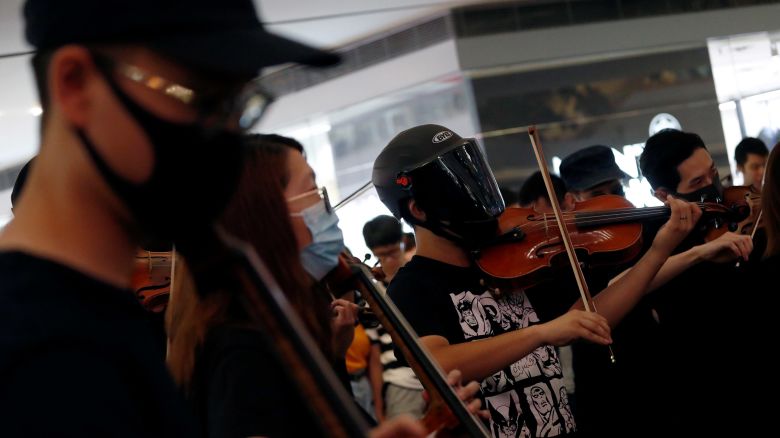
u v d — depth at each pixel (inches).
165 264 92.6
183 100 35.9
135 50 35.8
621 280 113.3
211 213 37.5
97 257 37.1
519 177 343.6
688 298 126.0
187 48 35.3
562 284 111.2
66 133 36.7
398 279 100.0
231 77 36.5
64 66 35.8
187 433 38.4
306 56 36.0
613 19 356.5
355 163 342.3
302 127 337.1
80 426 32.8
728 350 124.3
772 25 370.6
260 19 37.7
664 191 140.9
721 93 362.3
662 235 114.0
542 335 94.0
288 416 50.1
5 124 261.3
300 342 38.1
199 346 54.2
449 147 101.5
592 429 130.0
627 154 351.3
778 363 122.5
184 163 36.1
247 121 37.5
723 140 361.4
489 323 99.7
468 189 100.8
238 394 49.9
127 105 35.7
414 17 337.1
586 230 116.3
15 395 32.3
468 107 343.6
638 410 128.1
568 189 168.4
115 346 35.7
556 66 351.3
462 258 102.3
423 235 102.2
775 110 359.9
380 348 149.8
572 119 350.0
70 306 35.0
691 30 363.9
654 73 359.6
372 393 150.2
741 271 123.9
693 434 126.0
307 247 70.7
